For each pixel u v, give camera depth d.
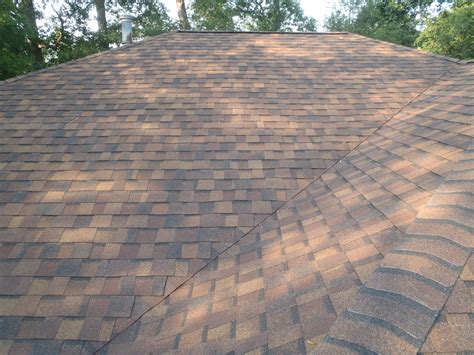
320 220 4.33
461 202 2.91
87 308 4.06
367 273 2.80
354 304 2.29
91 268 4.50
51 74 8.82
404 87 8.30
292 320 2.71
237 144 6.61
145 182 5.79
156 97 7.93
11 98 7.88
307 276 3.21
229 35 11.17
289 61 9.58
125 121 7.17
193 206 5.39
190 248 4.77
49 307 4.06
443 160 4.28
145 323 3.86
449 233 2.57
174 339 3.28
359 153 6.15
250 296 3.37
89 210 5.29
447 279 2.21
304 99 7.93
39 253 4.66
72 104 7.69
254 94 8.08
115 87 8.29
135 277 4.41
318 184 5.60
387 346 1.90
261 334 2.72
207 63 9.39
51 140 6.65
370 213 3.85
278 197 5.53
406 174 4.41
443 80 8.38
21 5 28.48
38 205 5.35
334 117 7.34
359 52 10.14
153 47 10.20
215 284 4.03
